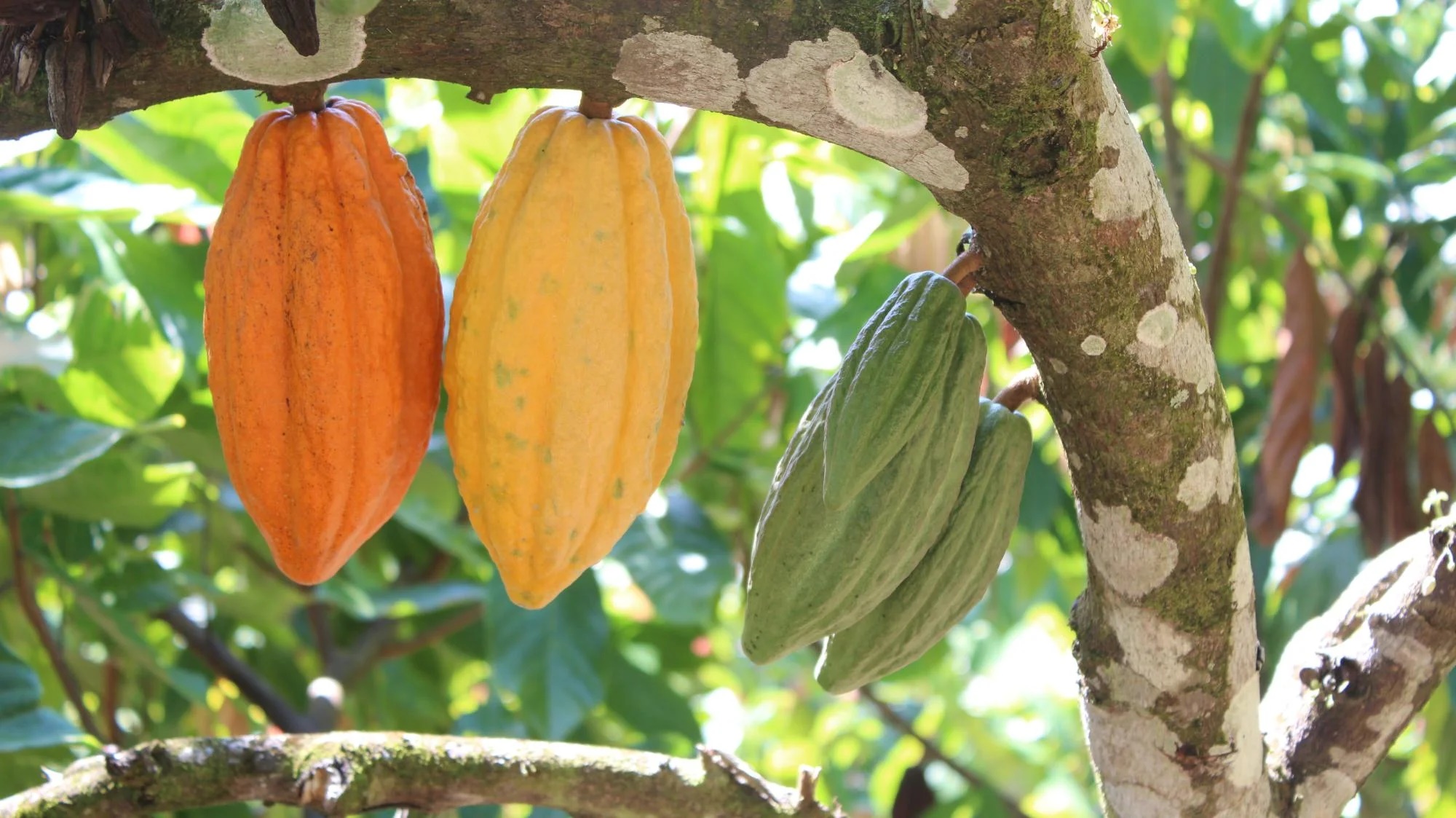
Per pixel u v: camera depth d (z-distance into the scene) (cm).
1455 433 206
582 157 108
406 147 205
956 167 108
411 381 110
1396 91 243
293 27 102
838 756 359
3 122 107
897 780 326
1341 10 220
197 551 213
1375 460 199
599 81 108
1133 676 122
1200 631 119
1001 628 291
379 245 109
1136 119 229
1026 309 112
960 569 116
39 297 188
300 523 110
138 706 220
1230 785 125
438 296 112
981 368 114
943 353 112
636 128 111
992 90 105
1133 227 109
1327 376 248
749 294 200
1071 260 109
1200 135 256
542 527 109
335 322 108
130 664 198
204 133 156
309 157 108
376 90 183
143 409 166
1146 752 124
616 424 109
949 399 113
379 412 109
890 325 112
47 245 195
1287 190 234
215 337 109
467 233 185
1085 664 124
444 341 113
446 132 173
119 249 172
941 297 113
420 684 235
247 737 125
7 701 147
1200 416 114
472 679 284
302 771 123
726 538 222
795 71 107
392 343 109
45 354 150
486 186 178
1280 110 260
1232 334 259
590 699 181
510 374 107
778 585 114
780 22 106
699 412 208
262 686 191
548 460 108
